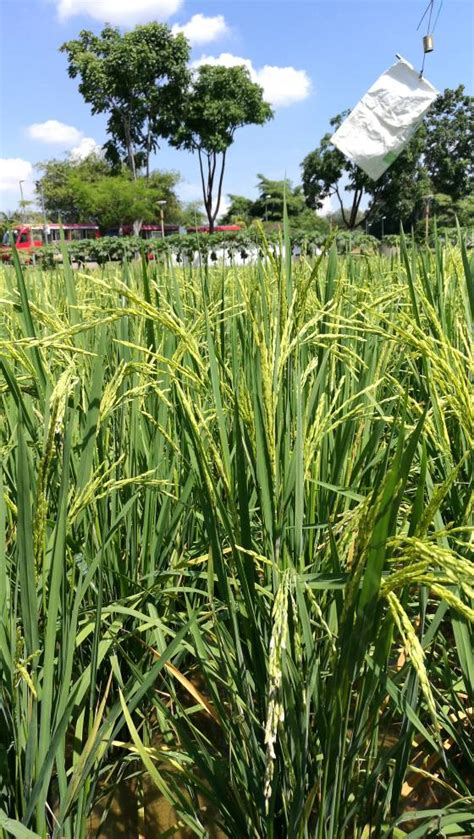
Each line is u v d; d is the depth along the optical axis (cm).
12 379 146
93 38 5284
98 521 212
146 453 231
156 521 247
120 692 155
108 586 216
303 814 135
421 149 4672
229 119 5356
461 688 185
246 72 5347
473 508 175
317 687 140
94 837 181
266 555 175
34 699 146
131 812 190
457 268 276
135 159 5884
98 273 439
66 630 146
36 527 135
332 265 245
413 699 151
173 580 227
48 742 137
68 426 130
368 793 157
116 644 192
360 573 105
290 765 136
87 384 229
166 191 5516
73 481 179
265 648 149
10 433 202
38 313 187
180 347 208
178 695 225
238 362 234
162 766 202
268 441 143
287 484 150
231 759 154
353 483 209
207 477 141
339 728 125
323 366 195
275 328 147
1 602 143
